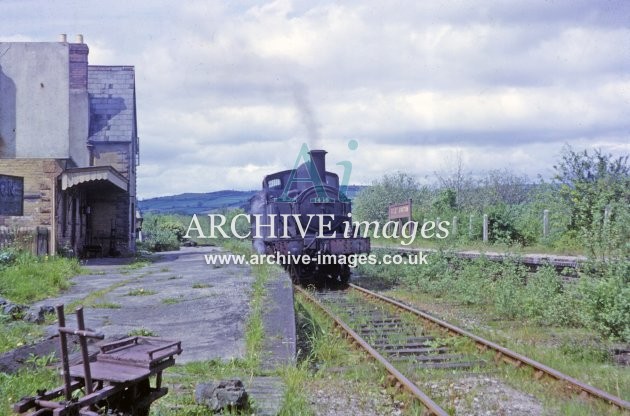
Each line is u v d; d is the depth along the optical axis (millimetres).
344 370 8406
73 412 4273
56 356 7379
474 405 6898
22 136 25750
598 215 11844
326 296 16484
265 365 7848
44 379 6598
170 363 5219
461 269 17547
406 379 7375
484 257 16469
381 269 21625
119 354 5133
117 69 31359
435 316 12930
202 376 7320
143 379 4949
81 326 4422
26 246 18656
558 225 19969
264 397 6512
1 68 25750
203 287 15023
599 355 9109
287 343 8812
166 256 28938
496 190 41844
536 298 12125
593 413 6457
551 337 10586
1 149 25641
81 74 29203
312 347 9492
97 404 4828
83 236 26797
